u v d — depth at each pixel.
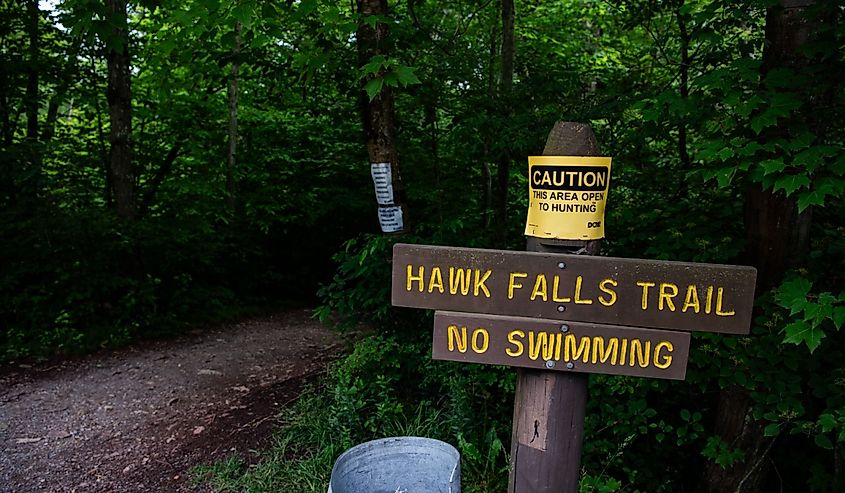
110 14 3.26
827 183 2.00
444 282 1.68
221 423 4.31
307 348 6.62
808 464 3.12
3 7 7.20
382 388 3.88
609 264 1.60
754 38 3.35
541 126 4.21
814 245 2.91
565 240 1.67
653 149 4.50
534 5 7.13
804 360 2.62
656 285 1.58
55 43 7.50
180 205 8.41
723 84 2.20
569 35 7.42
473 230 4.48
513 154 4.55
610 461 3.02
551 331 1.64
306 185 9.81
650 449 3.38
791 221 2.73
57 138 8.27
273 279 9.89
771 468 3.24
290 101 9.35
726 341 2.74
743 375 2.69
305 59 4.11
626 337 1.60
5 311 6.52
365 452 2.40
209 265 8.77
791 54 2.52
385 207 4.27
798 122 2.24
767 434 2.59
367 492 2.42
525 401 1.74
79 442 4.17
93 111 8.73
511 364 1.66
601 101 3.96
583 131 1.67
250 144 9.45
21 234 6.71
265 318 8.57
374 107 4.21
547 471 1.74
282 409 4.32
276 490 3.25
